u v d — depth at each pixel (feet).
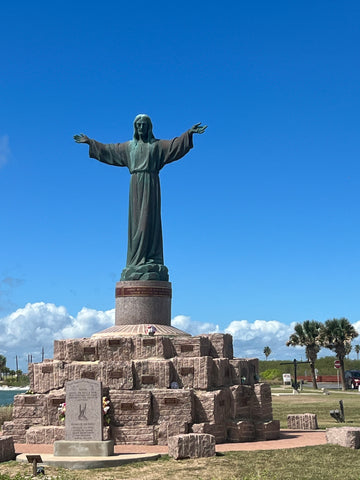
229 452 95.66
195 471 84.38
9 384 555.28
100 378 112.98
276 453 94.79
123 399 109.29
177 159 139.85
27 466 87.51
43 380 116.37
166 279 136.67
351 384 314.55
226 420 113.70
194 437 92.68
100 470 85.46
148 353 116.37
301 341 308.19
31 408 114.52
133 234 137.59
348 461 89.66
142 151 139.23
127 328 129.90
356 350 476.54
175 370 114.11
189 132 137.69
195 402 110.63
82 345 118.83
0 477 77.82
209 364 114.21
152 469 85.56
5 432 114.21
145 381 112.78
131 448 103.04
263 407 119.44
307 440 110.93
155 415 109.50
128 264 137.49
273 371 409.69
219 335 124.77
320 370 419.13
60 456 91.50
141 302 132.57
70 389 95.30
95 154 142.00
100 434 93.45
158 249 138.31
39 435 109.81
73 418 94.53
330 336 298.15
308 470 84.43
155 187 138.82
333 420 146.41
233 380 120.98
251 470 84.74
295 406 185.88
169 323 135.33
